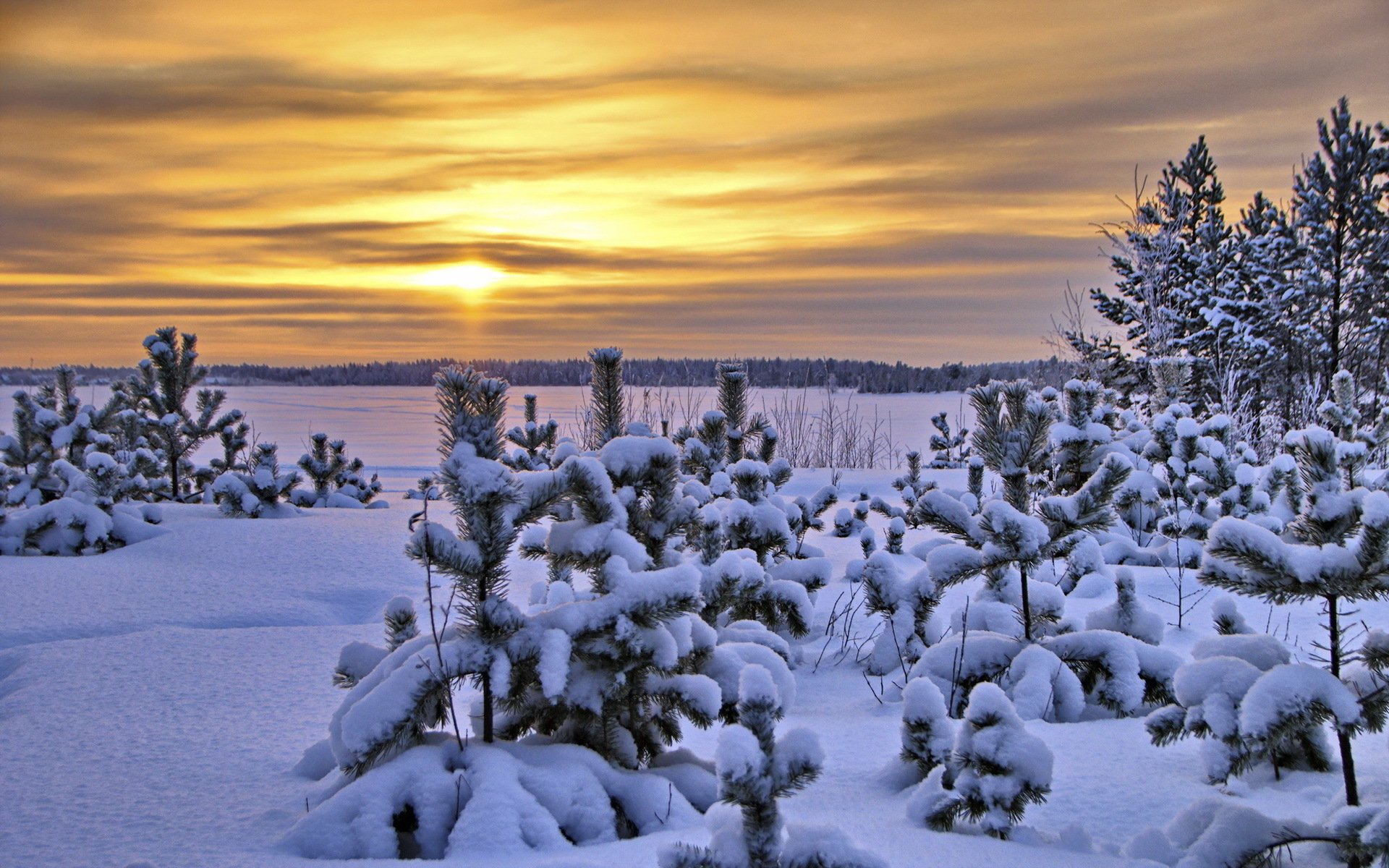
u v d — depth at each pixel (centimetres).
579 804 354
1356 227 2250
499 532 386
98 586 920
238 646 672
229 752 449
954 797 333
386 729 355
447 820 342
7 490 1438
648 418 1864
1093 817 352
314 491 1675
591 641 384
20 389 1489
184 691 559
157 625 792
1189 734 333
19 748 457
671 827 359
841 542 1229
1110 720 474
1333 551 303
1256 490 902
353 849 327
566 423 1794
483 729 404
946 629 673
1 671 646
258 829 351
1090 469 785
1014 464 531
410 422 5091
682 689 397
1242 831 290
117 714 514
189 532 1177
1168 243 2338
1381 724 294
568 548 409
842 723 507
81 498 1219
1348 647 602
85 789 399
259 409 6738
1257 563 308
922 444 3128
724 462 813
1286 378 2234
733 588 497
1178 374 1235
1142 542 1028
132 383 1733
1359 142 2245
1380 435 885
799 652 653
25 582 928
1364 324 2234
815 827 264
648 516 471
